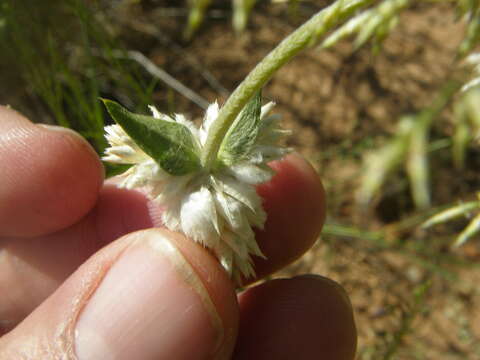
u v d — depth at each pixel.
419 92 0.12
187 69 0.13
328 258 0.11
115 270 0.05
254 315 0.07
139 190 0.07
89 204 0.06
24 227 0.06
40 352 0.05
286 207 0.07
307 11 0.13
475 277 0.11
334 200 0.11
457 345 0.10
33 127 0.06
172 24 0.13
